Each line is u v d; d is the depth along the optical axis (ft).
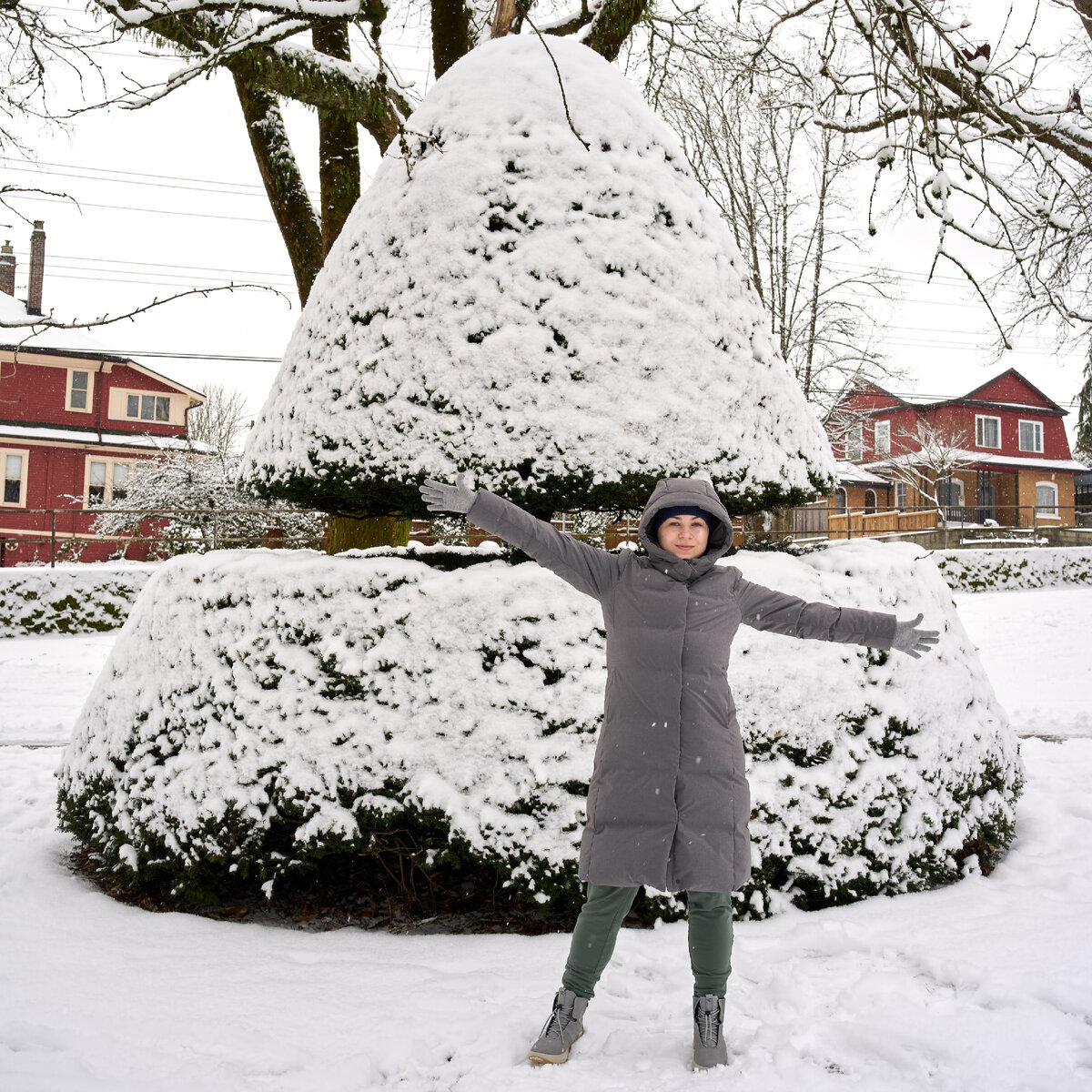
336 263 13.85
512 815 11.32
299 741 11.78
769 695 11.96
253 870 11.86
